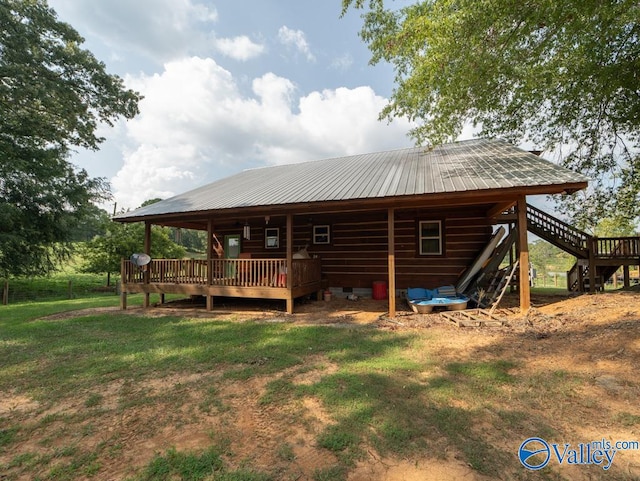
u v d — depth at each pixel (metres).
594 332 5.22
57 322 8.11
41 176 15.77
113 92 17.64
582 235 11.54
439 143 8.87
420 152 12.66
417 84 7.22
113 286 21.08
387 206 8.03
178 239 41.66
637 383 3.52
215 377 4.29
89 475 2.42
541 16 5.74
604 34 6.88
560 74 8.92
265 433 2.92
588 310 6.64
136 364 4.84
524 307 7.29
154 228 22.36
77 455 2.66
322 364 4.68
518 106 10.95
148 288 10.27
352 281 11.80
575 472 2.33
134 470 2.45
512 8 5.73
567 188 6.36
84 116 17.38
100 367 4.72
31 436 2.97
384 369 4.39
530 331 5.95
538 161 8.23
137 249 20.73
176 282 10.07
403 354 5.06
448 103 7.69
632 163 11.52
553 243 11.70
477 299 8.69
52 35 15.86
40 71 15.12
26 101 15.20
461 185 6.98
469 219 10.53
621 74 8.05
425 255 10.92
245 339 6.12
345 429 2.92
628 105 10.05
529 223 11.95
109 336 6.60
